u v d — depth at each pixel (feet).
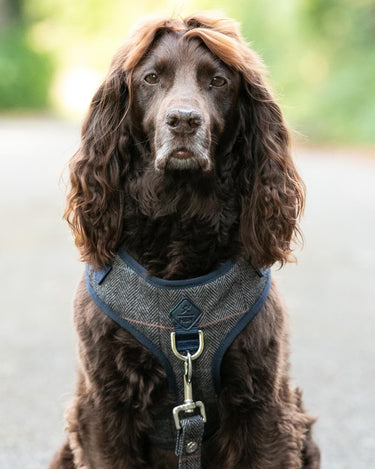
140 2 106.22
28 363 17.51
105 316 10.41
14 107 108.06
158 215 10.75
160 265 10.75
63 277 24.36
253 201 10.87
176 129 9.90
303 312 20.68
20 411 15.23
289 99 65.67
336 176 44.11
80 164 11.04
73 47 118.42
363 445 13.91
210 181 10.76
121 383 10.47
